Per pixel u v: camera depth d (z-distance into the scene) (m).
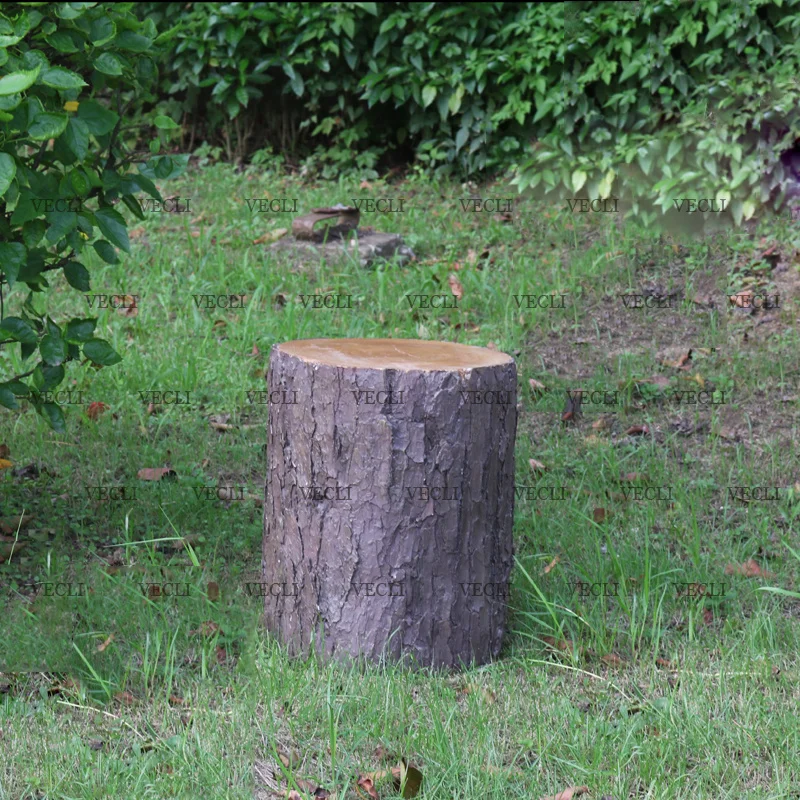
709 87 11.39
